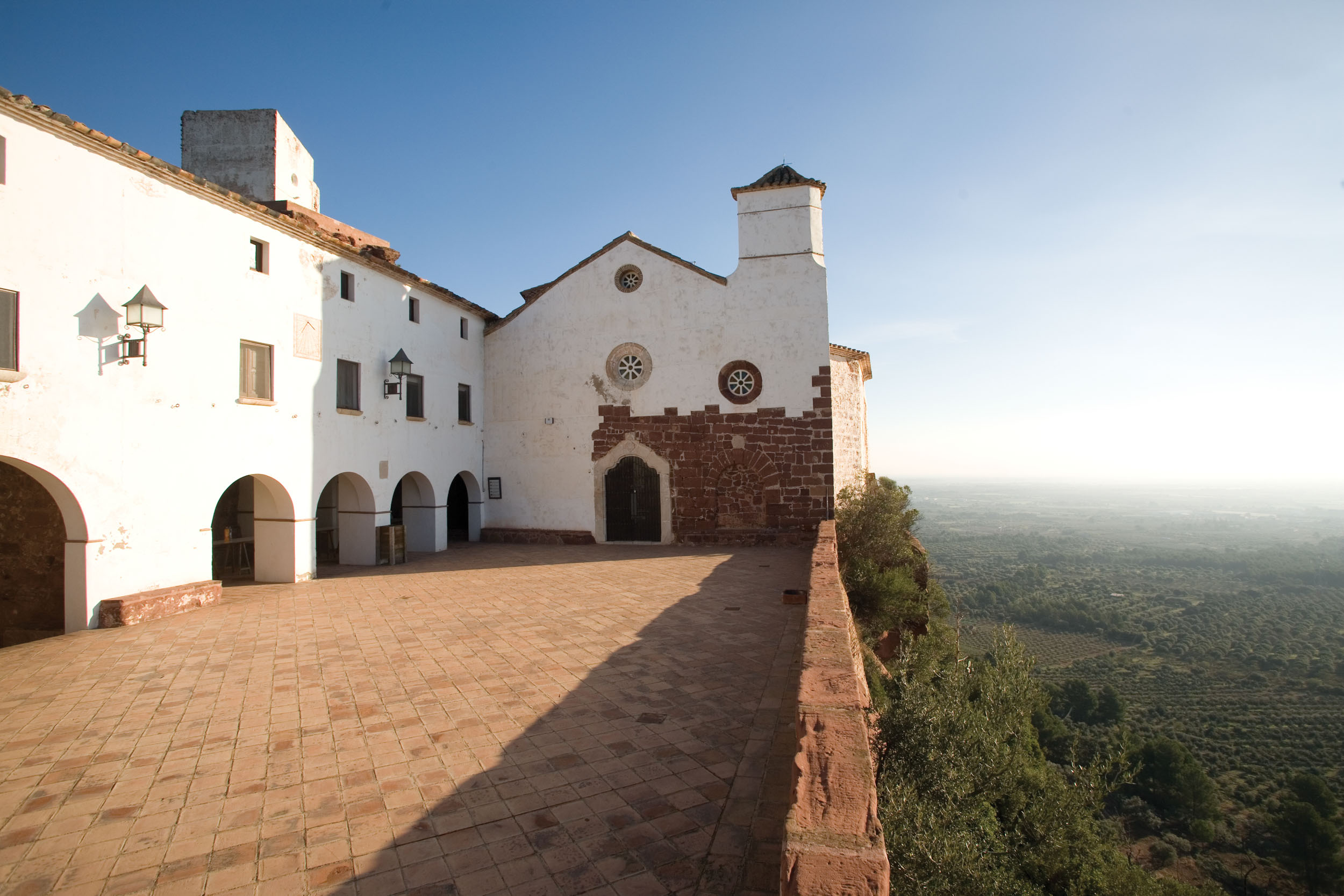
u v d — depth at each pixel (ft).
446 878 11.43
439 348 55.98
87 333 29.71
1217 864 89.71
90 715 19.54
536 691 20.94
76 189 29.37
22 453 27.32
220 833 13.05
